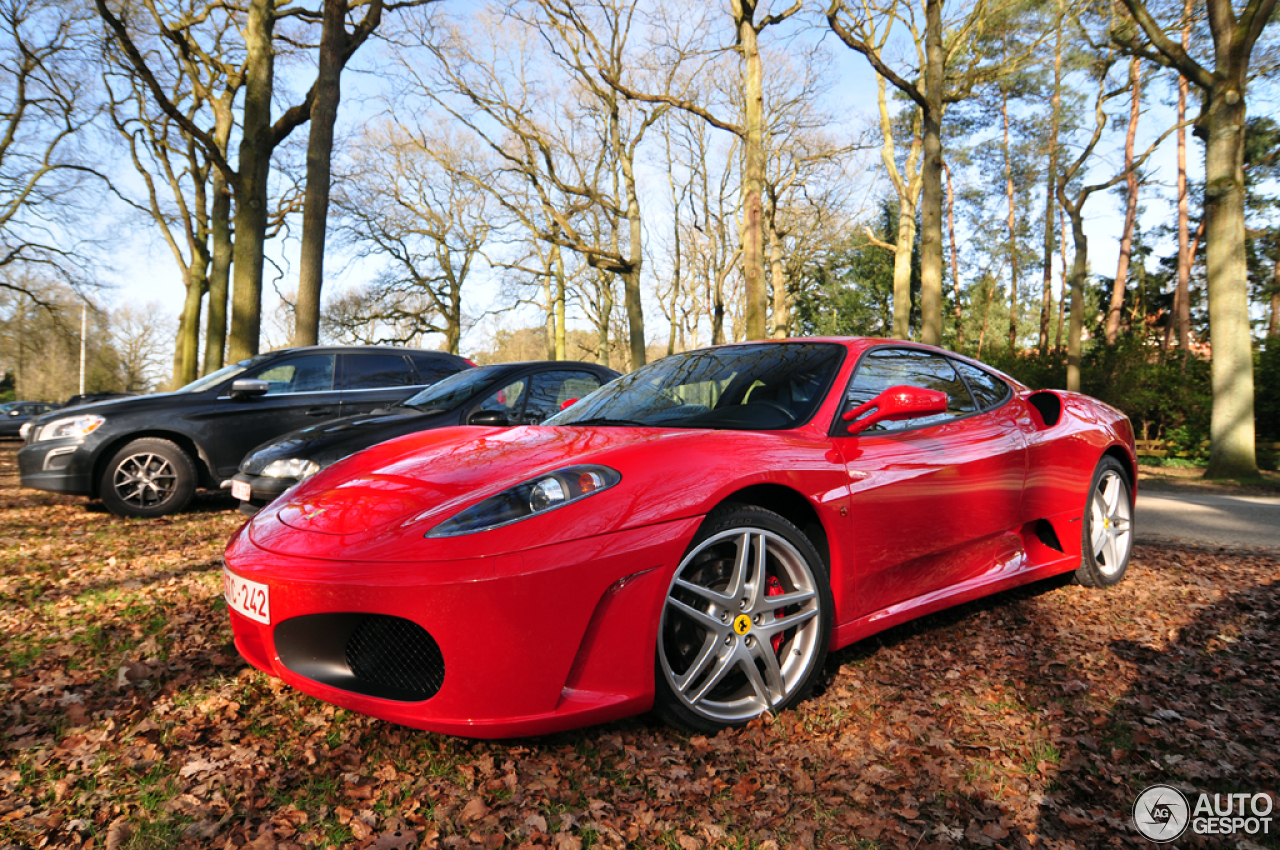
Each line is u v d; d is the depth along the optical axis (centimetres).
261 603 202
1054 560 338
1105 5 1484
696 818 176
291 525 219
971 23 1546
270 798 186
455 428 305
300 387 690
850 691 243
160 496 634
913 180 2402
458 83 1809
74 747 214
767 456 228
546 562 185
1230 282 1079
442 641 181
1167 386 1538
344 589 187
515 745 208
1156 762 202
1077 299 1947
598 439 239
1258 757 204
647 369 336
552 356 3111
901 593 266
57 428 611
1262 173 2303
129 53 1076
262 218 1180
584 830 171
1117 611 329
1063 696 243
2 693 255
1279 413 1500
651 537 198
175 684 255
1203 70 1082
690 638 215
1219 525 611
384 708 190
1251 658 275
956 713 229
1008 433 317
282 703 240
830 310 3991
